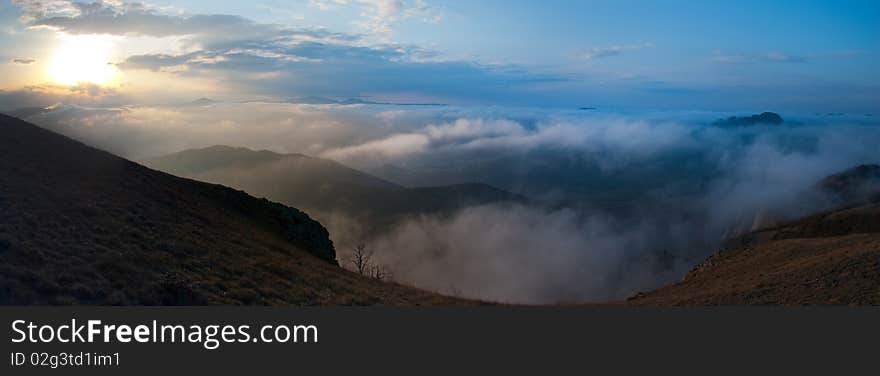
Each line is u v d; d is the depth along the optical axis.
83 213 24.89
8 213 21.38
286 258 30.66
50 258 18.42
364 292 27.73
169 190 35.59
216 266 24.34
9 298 15.59
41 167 29.75
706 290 30.56
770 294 25.06
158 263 21.83
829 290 23.77
